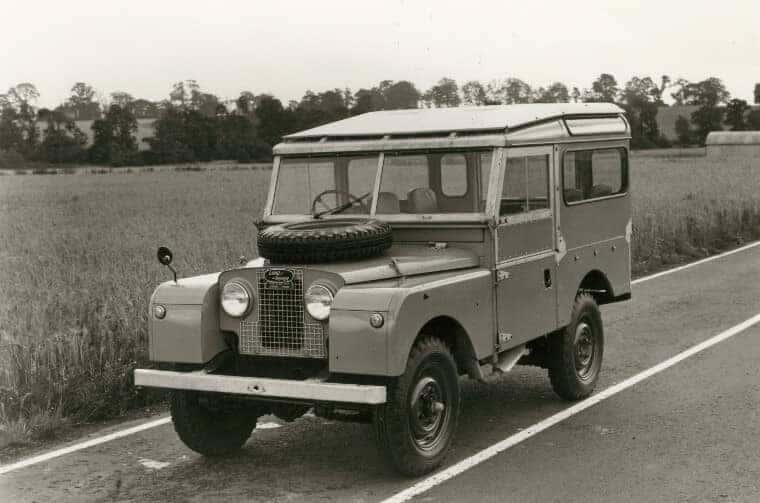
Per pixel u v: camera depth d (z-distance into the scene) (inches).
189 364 257.4
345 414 243.8
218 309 252.1
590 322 335.6
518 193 283.9
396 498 229.6
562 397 325.4
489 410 317.4
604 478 242.2
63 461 268.4
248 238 759.1
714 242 861.8
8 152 3378.4
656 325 461.7
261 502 229.3
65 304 455.5
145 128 4217.5
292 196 292.0
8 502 233.1
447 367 252.2
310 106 3368.6
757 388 333.1
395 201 279.4
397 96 1475.1
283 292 241.9
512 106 328.8
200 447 263.7
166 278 509.4
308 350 240.7
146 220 1009.5
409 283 243.3
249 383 233.5
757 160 2755.9
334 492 235.9
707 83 5290.4
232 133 3358.8
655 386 341.4
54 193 1654.8
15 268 631.8
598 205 340.5
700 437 277.1
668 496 227.3
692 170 2073.1
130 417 318.3
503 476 245.4
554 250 307.6
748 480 237.9
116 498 235.1
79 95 4837.6
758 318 470.6
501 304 275.4
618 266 359.6
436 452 249.4
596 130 339.0
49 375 324.2
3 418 298.4
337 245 244.5
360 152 283.1
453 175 273.7
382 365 225.1
